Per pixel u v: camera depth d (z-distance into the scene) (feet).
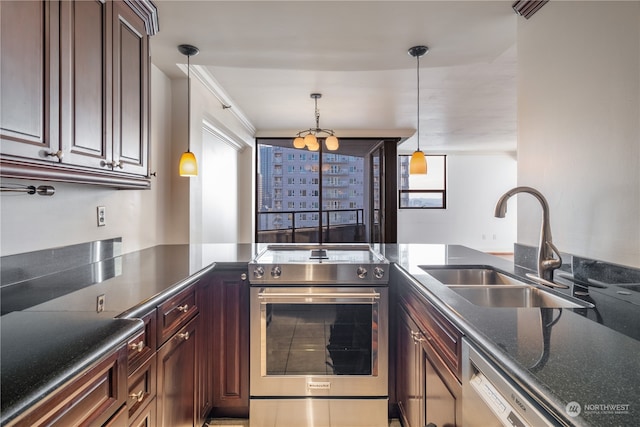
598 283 4.38
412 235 25.50
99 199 6.17
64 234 5.32
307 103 13.17
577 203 4.78
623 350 2.49
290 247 8.48
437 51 7.32
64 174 3.87
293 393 6.23
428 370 4.61
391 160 19.06
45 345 2.45
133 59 5.31
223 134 13.48
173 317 4.67
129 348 3.51
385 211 19.15
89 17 4.23
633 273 3.86
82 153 4.09
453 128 17.72
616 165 4.15
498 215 4.87
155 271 5.37
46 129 3.53
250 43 6.97
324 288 6.22
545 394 1.97
